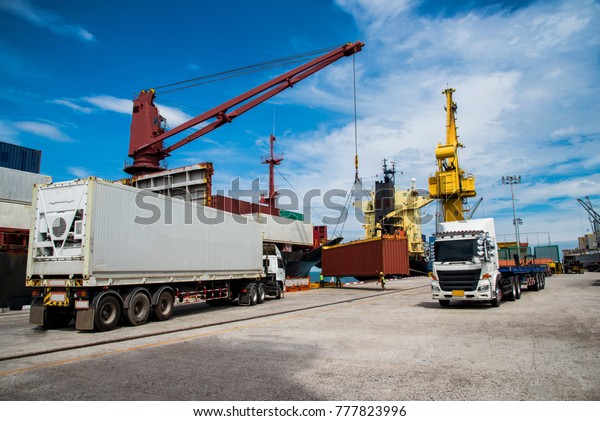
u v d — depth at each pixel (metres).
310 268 41.12
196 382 5.84
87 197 11.09
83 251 10.93
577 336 8.74
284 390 5.39
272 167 46.81
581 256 67.56
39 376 6.33
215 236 16.47
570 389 5.22
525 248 30.77
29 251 11.80
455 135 31.50
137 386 5.69
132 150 31.22
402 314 13.52
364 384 5.60
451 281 14.70
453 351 7.58
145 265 12.72
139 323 12.34
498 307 14.84
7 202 18.75
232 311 16.25
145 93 31.92
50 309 12.13
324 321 12.21
